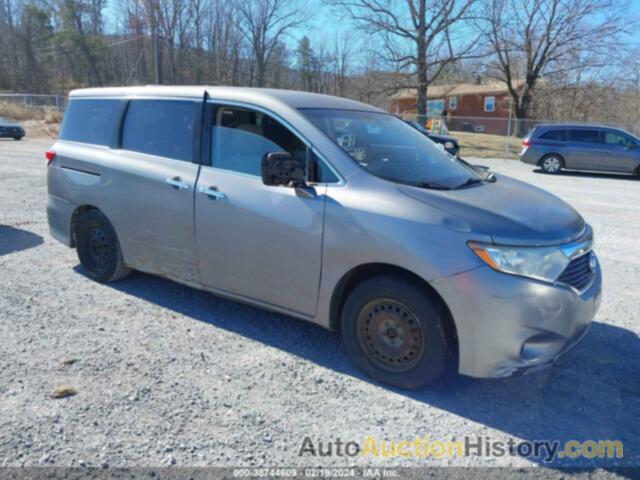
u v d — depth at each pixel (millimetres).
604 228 7805
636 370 3516
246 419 2816
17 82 57219
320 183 3305
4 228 6797
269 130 3568
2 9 57000
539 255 2828
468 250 2795
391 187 3125
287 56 56656
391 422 2852
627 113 37500
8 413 2768
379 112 4297
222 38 51625
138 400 2941
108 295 4551
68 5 54062
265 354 3576
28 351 3473
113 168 4367
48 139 24969
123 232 4406
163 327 3943
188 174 3885
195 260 3922
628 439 2770
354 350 3314
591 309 3113
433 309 2930
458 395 3137
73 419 2742
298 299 3436
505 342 2787
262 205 3463
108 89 4699
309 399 3039
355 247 3084
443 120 25484
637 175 15305
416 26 29203
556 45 34125
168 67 49094
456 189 3301
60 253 5777
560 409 3035
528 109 36938
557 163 15930
